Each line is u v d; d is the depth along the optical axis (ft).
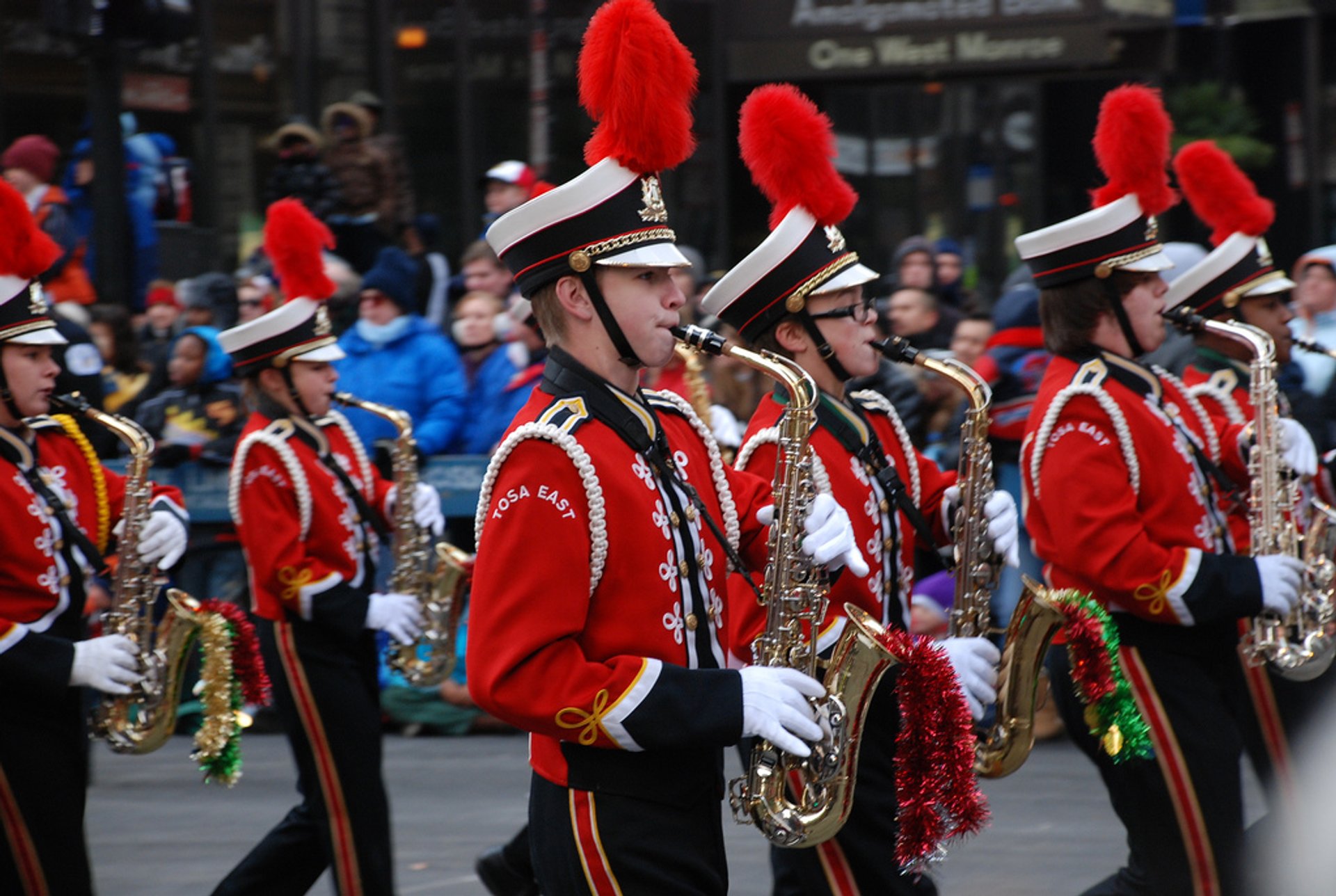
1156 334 54.75
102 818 83.41
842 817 40.22
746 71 160.66
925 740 41.09
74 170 121.29
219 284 103.19
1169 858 52.90
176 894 69.51
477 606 37.55
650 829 38.19
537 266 39.14
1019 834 75.77
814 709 39.24
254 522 62.44
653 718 36.65
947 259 104.27
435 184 150.10
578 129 151.23
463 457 94.17
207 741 57.52
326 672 62.13
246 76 140.56
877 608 50.08
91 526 55.36
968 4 159.02
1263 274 65.98
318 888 70.90
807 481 41.50
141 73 130.72
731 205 158.92
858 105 163.43
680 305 39.75
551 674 36.76
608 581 37.93
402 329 95.25
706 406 66.33
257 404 64.80
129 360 103.35
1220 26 176.35
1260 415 59.06
